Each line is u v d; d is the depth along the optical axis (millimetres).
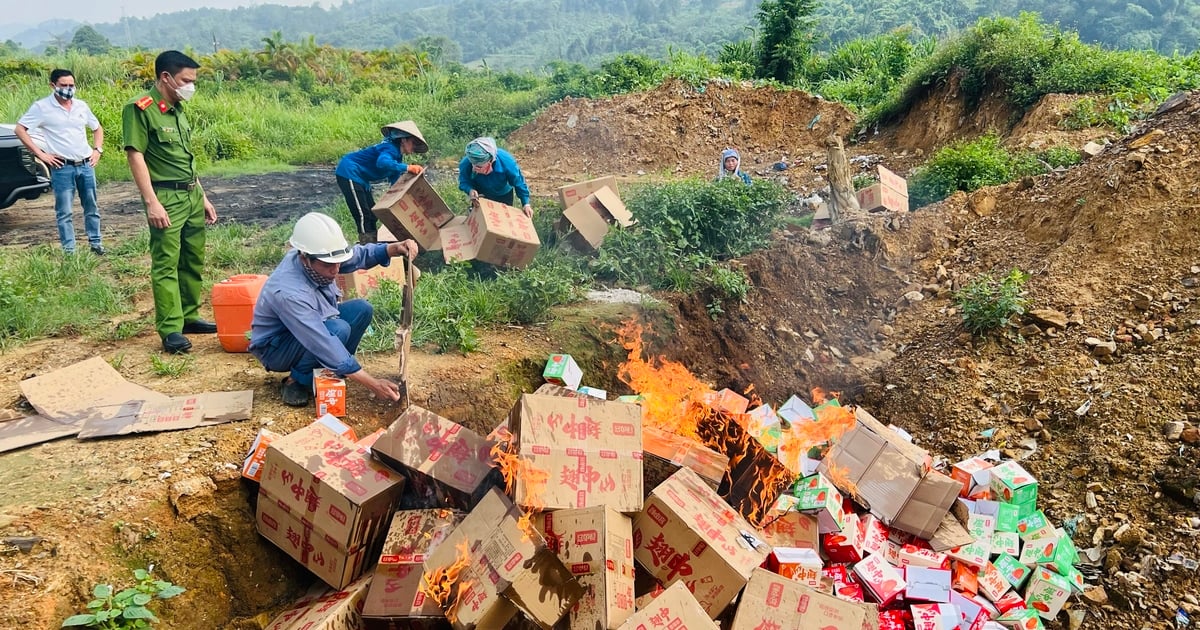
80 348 5434
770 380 6727
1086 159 8008
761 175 13484
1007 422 5496
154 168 5176
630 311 6438
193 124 16828
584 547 3518
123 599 3182
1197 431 4680
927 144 13281
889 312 7277
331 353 4238
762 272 7285
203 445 4090
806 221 9102
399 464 3836
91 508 3584
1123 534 4438
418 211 6730
